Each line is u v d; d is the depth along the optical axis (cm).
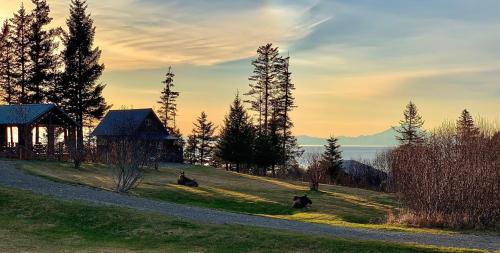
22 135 4794
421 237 2145
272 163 6925
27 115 4794
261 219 2416
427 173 2867
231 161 6925
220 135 7538
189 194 3525
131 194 3036
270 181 5225
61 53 6675
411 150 3553
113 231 1866
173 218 2066
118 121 5841
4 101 6756
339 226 2417
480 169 2778
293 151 7862
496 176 2775
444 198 2744
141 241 1759
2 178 2898
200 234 1831
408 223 2684
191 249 1662
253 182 4934
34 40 6481
